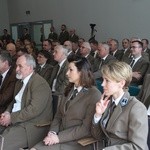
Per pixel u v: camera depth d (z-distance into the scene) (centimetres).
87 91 218
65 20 1089
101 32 979
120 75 173
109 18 949
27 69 265
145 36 865
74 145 212
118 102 181
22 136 254
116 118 178
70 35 1039
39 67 458
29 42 775
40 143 224
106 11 955
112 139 181
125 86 180
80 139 209
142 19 865
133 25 889
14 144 250
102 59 501
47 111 264
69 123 221
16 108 269
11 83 305
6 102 305
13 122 255
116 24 934
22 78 271
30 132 256
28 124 257
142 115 171
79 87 223
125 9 903
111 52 636
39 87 259
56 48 412
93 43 663
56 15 1117
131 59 461
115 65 176
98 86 269
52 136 215
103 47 497
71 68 220
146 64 425
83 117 215
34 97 255
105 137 194
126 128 175
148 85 275
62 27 1055
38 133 259
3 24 1307
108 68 176
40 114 260
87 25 1020
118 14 923
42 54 454
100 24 979
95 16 990
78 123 217
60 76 395
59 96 259
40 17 1176
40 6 1167
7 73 326
